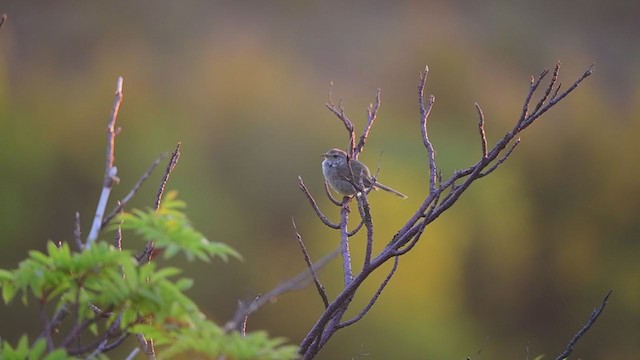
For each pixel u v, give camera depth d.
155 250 3.66
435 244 25.47
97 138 30.11
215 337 3.02
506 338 24.27
